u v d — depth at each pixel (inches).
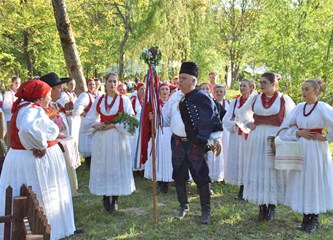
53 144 177.6
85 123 219.9
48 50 781.9
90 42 824.9
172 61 772.0
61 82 215.0
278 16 455.8
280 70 453.1
